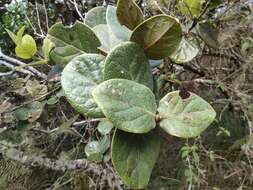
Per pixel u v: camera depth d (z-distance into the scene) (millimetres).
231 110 967
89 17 370
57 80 602
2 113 741
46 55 358
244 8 763
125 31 318
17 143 881
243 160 1151
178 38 266
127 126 221
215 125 1236
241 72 897
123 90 229
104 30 322
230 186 1167
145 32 262
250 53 866
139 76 260
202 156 1186
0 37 1055
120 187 896
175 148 1209
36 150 971
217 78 794
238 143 1068
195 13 404
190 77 782
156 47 269
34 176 1151
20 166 1108
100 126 578
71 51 310
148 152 238
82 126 925
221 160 1218
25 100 685
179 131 234
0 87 759
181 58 377
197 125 235
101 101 220
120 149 230
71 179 1041
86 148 718
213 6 416
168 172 1247
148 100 236
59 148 1085
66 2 926
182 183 1196
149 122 231
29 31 1028
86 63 261
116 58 253
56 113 917
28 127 708
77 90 253
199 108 239
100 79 258
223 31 698
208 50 738
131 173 230
